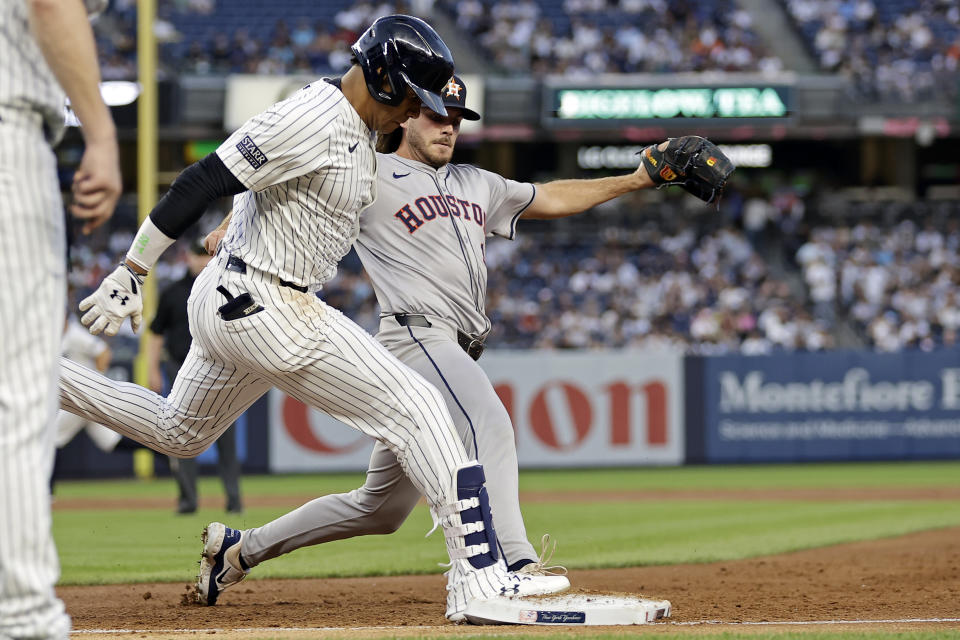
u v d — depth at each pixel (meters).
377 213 13.91
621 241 78.31
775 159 84.81
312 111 10.97
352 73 11.42
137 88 71.31
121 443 31.59
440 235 13.89
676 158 14.95
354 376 11.87
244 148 10.85
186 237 74.44
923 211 80.44
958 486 44.06
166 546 24.17
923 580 18.00
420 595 16.41
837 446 56.22
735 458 55.75
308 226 11.45
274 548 14.65
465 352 14.11
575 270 75.75
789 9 84.19
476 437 13.23
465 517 12.20
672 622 12.82
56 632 8.30
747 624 12.72
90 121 8.10
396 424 12.08
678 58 80.38
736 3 84.56
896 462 57.75
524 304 72.75
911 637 11.21
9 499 8.05
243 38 81.88
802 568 19.95
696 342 69.75
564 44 81.94
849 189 85.12
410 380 12.06
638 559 21.38
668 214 80.69
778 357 56.09
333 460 52.31
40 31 7.84
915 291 73.00
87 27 7.98
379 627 12.53
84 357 32.06
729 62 79.81
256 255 11.55
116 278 11.21
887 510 33.91
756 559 21.72
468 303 14.09
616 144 81.94
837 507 35.19
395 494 14.08
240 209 11.99
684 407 55.59
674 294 73.56
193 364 12.68
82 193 8.11
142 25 55.38
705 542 25.06
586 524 29.81
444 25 84.50
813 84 72.19
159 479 52.66
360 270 74.81
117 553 22.89
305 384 11.95
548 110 72.25
